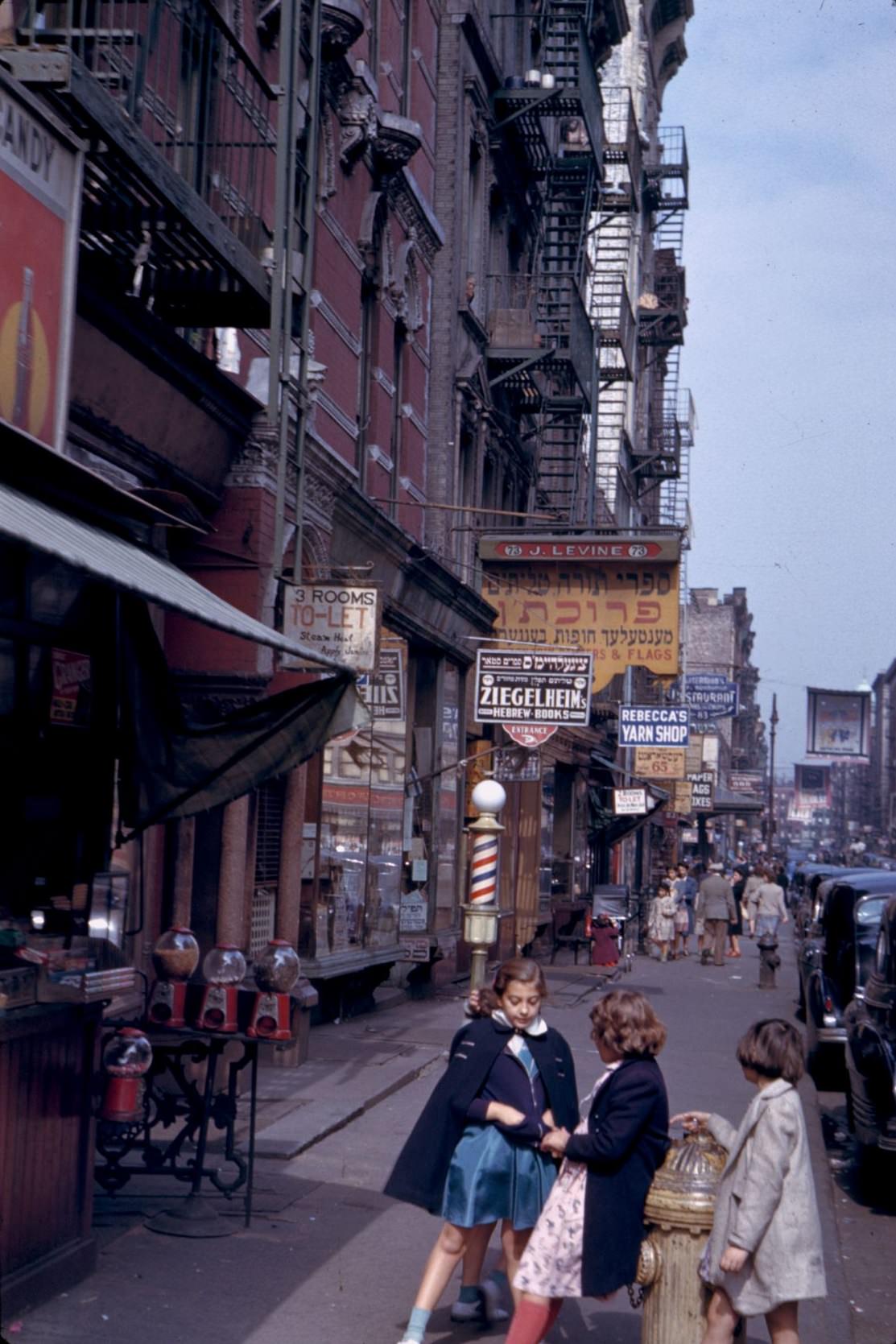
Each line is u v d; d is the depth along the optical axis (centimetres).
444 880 2198
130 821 812
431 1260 630
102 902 720
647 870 5641
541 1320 568
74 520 642
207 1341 630
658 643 2100
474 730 2397
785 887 6338
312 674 1262
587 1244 557
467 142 2328
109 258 950
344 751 1628
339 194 1659
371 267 1830
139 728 789
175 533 1241
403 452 2020
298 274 1235
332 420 1648
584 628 2112
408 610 1928
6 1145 613
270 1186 905
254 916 1420
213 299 1096
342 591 1258
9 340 677
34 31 771
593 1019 586
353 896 1681
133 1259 741
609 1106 565
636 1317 727
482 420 2478
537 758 2483
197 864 1241
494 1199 628
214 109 1176
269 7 1305
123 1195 859
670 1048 1673
